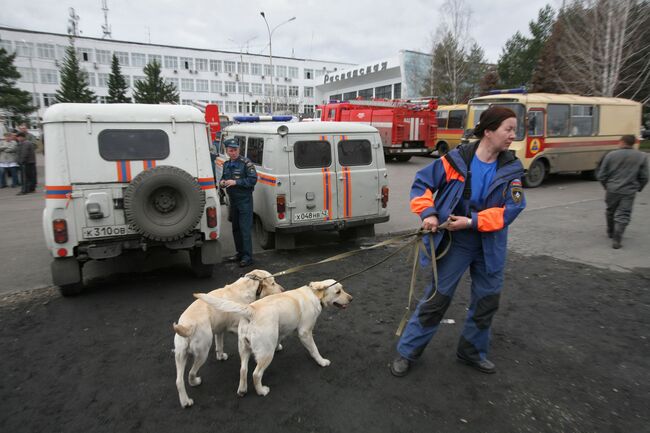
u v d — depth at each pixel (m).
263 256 6.80
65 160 4.75
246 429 2.81
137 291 5.34
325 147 6.68
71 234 4.83
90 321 4.49
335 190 6.77
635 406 3.03
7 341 4.07
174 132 5.21
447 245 3.10
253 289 3.77
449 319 4.44
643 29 23.70
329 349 3.88
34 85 59.06
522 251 6.89
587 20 24.00
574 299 4.97
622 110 15.18
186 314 3.15
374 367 3.56
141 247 5.04
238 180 5.92
